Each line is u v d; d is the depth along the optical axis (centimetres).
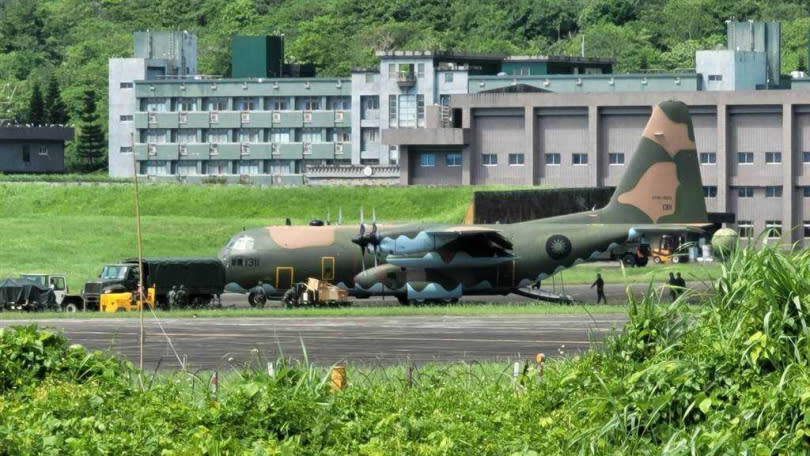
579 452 3272
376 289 10562
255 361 6644
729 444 3020
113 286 10538
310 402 3844
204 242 17288
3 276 14125
